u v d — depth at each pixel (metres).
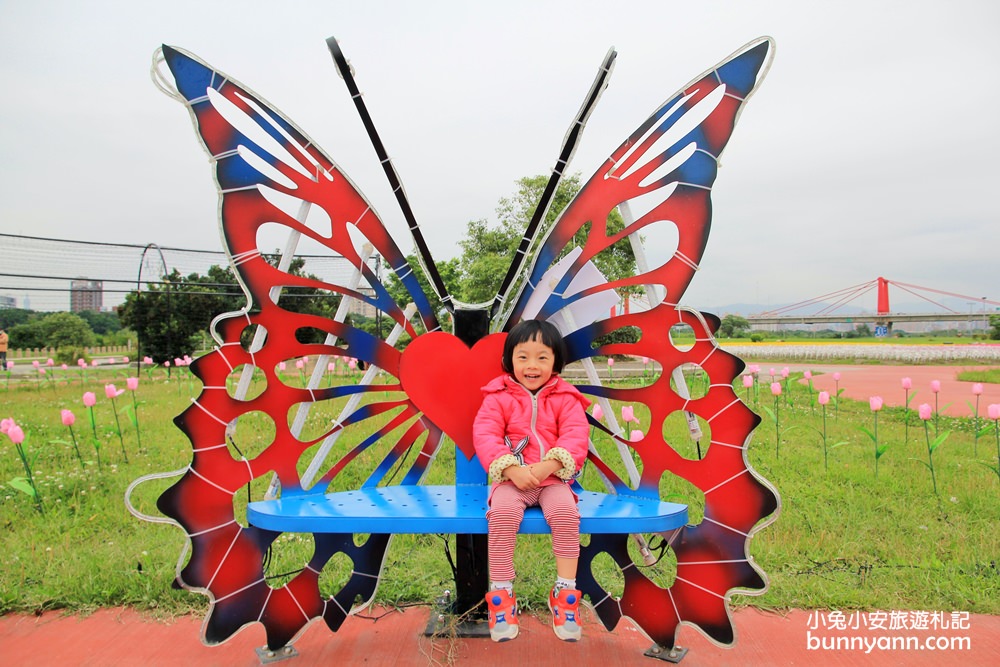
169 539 3.35
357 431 6.36
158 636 2.44
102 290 15.66
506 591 1.93
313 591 2.33
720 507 2.26
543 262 2.48
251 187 2.31
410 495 2.35
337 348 2.44
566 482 2.16
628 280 2.40
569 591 1.91
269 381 2.35
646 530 2.00
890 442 5.93
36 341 27.52
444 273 25.09
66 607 2.65
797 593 2.75
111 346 29.45
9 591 2.67
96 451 5.17
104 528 3.53
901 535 3.39
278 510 2.09
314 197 2.39
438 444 2.54
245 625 2.23
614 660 2.27
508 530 1.98
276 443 2.36
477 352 2.46
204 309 18.89
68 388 10.87
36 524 3.54
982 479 4.48
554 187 2.44
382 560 2.43
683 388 2.33
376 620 2.56
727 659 2.29
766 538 3.35
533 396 2.34
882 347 31.48
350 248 2.44
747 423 2.25
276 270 2.35
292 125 2.33
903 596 2.77
